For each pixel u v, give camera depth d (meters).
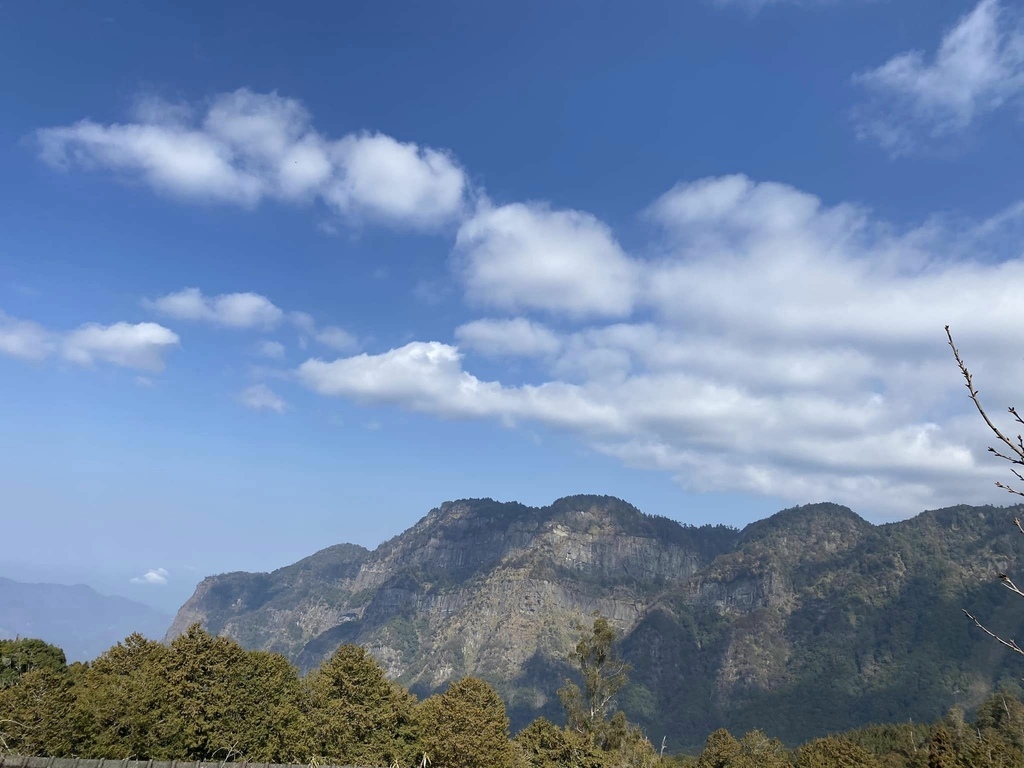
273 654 54.06
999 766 73.00
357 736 55.31
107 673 46.78
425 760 56.50
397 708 59.03
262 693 49.91
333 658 60.16
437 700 66.00
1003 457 9.20
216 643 49.69
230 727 47.06
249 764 46.69
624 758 80.38
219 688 47.44
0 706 39.78
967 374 9.60
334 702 55.22
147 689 44.00
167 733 43.38
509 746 67.19
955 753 75.62
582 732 80.69
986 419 9.32
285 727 50.03
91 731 41.22
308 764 50.19
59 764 38.53
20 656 51.78
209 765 44.66
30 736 39.56
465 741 58.72
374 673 58.84
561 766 73.75
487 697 68.44
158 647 48.62
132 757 42.34
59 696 41.88
